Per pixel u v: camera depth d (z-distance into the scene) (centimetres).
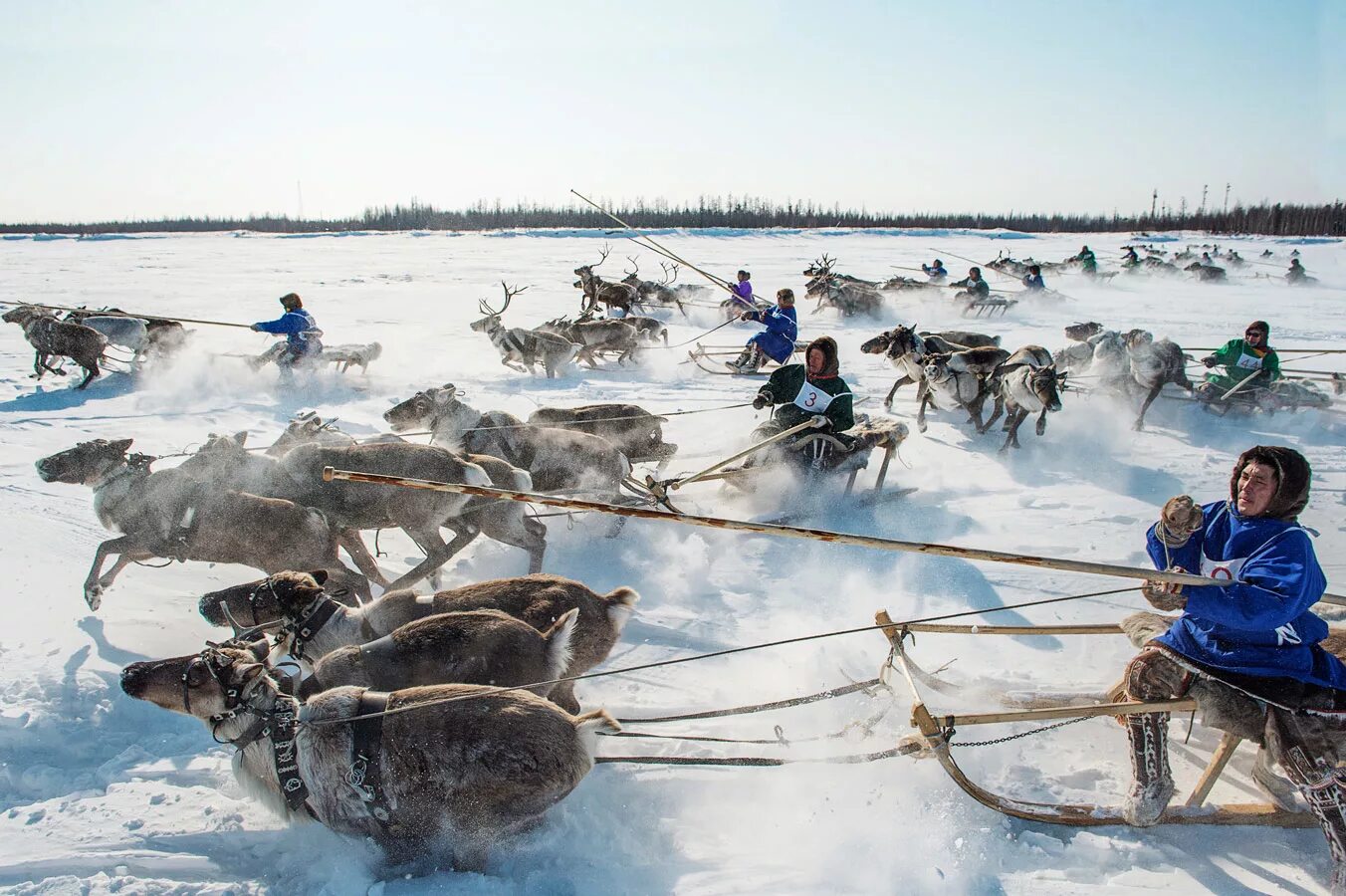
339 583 614
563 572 704
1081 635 592
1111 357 1245
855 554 743
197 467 618
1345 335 2027
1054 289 3406
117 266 3944
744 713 429
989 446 1122
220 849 395
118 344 1432
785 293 1421
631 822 412
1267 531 364
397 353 1762
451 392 797
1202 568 388
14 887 366
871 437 859
